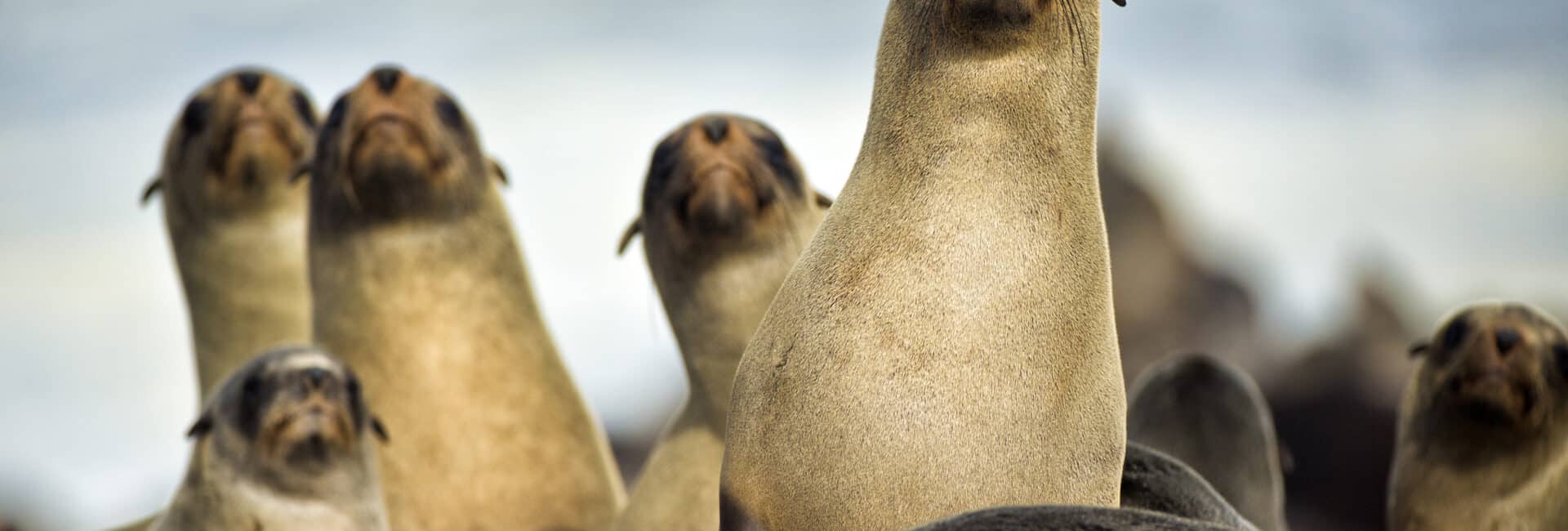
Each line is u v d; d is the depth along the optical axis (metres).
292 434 38.72
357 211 41.25
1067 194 24.08
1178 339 119.94
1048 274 23.67
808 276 24.30
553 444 40.81
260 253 48.25
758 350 24.45
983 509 21.06
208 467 39.81
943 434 22.92
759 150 35.56
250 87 48.62
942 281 23.39
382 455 40.19
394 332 40.97
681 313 35.62
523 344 41.62
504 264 42.19
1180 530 20.42
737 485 23.92
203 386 48.66
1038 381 23.38
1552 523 37.66
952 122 23.89
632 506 35.72
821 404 23.20
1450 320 39.66
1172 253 128.38
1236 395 37.78
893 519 22.91
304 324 48.47
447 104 42.06
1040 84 23.92
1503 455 38.22
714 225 34.47
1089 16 24.48
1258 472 37.41
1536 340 37.91
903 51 24.50
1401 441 40.81
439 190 41.12
